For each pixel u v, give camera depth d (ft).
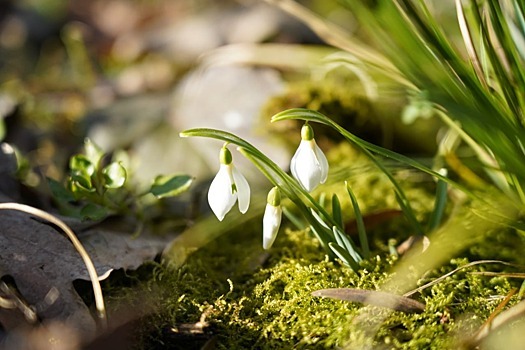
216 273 1.90
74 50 2.96
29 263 1.78
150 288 1.81
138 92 2.75
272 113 2.15
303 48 2.32
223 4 3.34
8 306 1.73
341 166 2.06
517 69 1.77
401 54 1.85
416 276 1.80
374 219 1.92
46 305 1.75
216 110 2.25
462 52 2.13
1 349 1.70
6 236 1.81
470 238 1.88
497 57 1.77
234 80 2.28
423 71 1.81
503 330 1.70
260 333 1.76
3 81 3.00
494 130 1.74
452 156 1.99
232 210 2.01
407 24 1.81
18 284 1.76
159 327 1.76
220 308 1.77
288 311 1.77
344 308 1.75
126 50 3.44
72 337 1.72
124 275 1.84
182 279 1.84
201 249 1.95
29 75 3.07
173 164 2.21
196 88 2.33
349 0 1.90
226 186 1.73
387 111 2.16
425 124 2.19
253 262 1.90
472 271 1.82
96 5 3.96
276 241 1.94
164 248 1.91
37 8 3.78
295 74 2.32
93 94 2.77
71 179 1.88
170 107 2.35
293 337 1.75
